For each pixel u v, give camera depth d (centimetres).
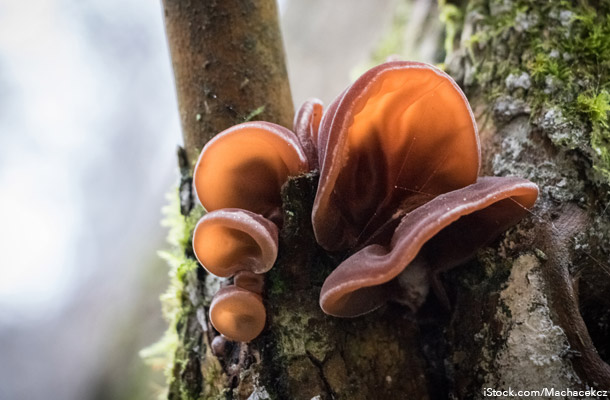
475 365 37
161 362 45
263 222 37
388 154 37
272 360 37
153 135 122
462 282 38
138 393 75
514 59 41
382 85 35
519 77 40
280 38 41
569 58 40
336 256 38
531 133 39
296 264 37
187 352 39
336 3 88
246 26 40
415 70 35
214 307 36
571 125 38
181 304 40
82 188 125
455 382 38
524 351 36
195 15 40
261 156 37
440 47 49
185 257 40
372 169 38
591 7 41
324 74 83
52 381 110
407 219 36
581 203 38
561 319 36
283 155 37
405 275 38
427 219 35
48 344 115
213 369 38
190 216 40
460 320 38
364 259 36
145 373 77
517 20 41
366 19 83
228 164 37
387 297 38
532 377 36
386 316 38
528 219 37
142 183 120
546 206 38
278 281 37
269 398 37
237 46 40
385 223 38
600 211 37
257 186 38
